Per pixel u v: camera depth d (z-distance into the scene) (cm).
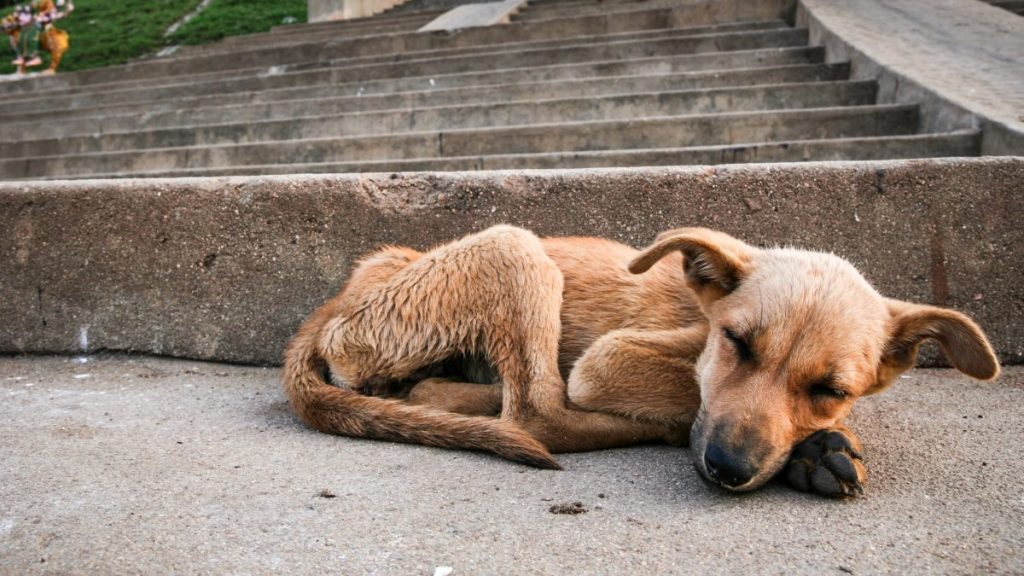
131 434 68
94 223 91
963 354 59
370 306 73
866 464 62
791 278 61
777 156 123
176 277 91
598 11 260
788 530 52
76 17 474
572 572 48
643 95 162
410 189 88
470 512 54
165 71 271
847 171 83
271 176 90
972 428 67
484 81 197
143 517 53
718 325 62
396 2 399
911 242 83
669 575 47
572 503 56
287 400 79
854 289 61
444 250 73
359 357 73
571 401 69
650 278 73
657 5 255
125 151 186
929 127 125
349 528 52
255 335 90
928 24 178
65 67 388
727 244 65
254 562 49
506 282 70
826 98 152
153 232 91
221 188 90
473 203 87
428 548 50
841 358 57
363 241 89
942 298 83
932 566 48
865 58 154
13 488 57
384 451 65
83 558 49
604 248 77
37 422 71
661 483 59
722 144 142
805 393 58
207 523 53
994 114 107
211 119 208
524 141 151
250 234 90
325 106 197
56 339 93
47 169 190
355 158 163
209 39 409
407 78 204
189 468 61
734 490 57
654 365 66
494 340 70
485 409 71
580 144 148
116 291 92
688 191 85
